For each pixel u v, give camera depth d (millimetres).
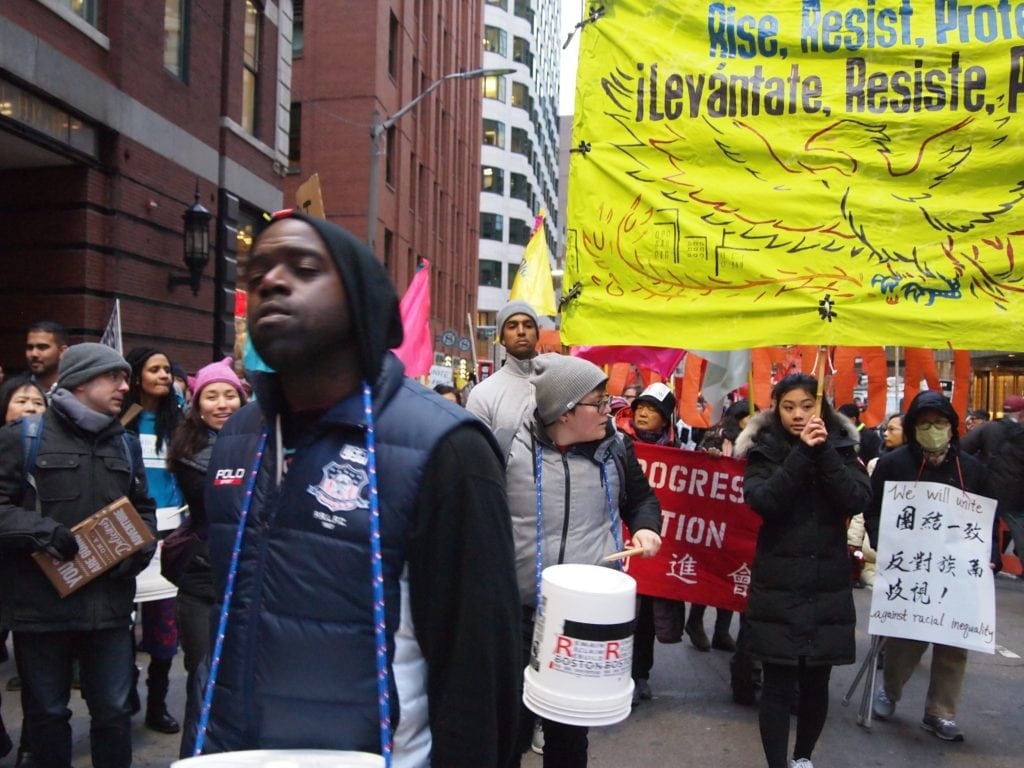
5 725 4273
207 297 12289
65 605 3119
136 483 3518
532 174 69812
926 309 3869
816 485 3613
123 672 3303
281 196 14984
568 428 3121
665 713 4691
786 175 4098
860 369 13961
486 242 63562
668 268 4191
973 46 3971
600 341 4273
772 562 3611
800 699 3705
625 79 4316
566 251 4414
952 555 4254
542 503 3105
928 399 4367
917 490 4348
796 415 3721
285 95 15211
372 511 1397
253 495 1523
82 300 9500
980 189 3926
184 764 1280
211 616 1589
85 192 9500
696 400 6688
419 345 7145
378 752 1399
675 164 4230
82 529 3119
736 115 4168
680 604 5164
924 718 4500
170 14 11359
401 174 27875
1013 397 8453
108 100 9625
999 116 3918
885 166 4004
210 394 3578
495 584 1433
